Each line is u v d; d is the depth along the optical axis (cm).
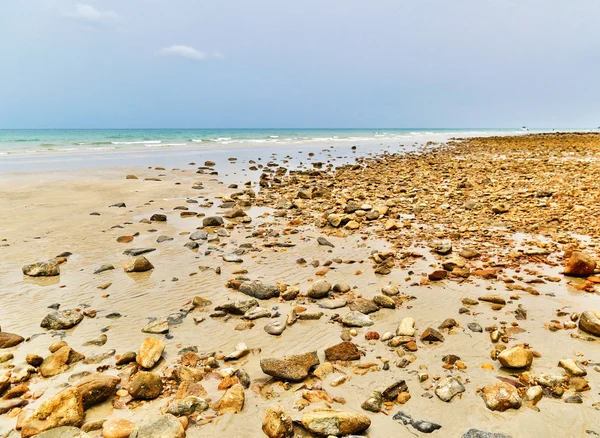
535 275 738
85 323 568
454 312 601
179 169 2373
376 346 506
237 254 886
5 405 386
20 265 791
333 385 424
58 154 3172
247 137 8025
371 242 980
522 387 411
